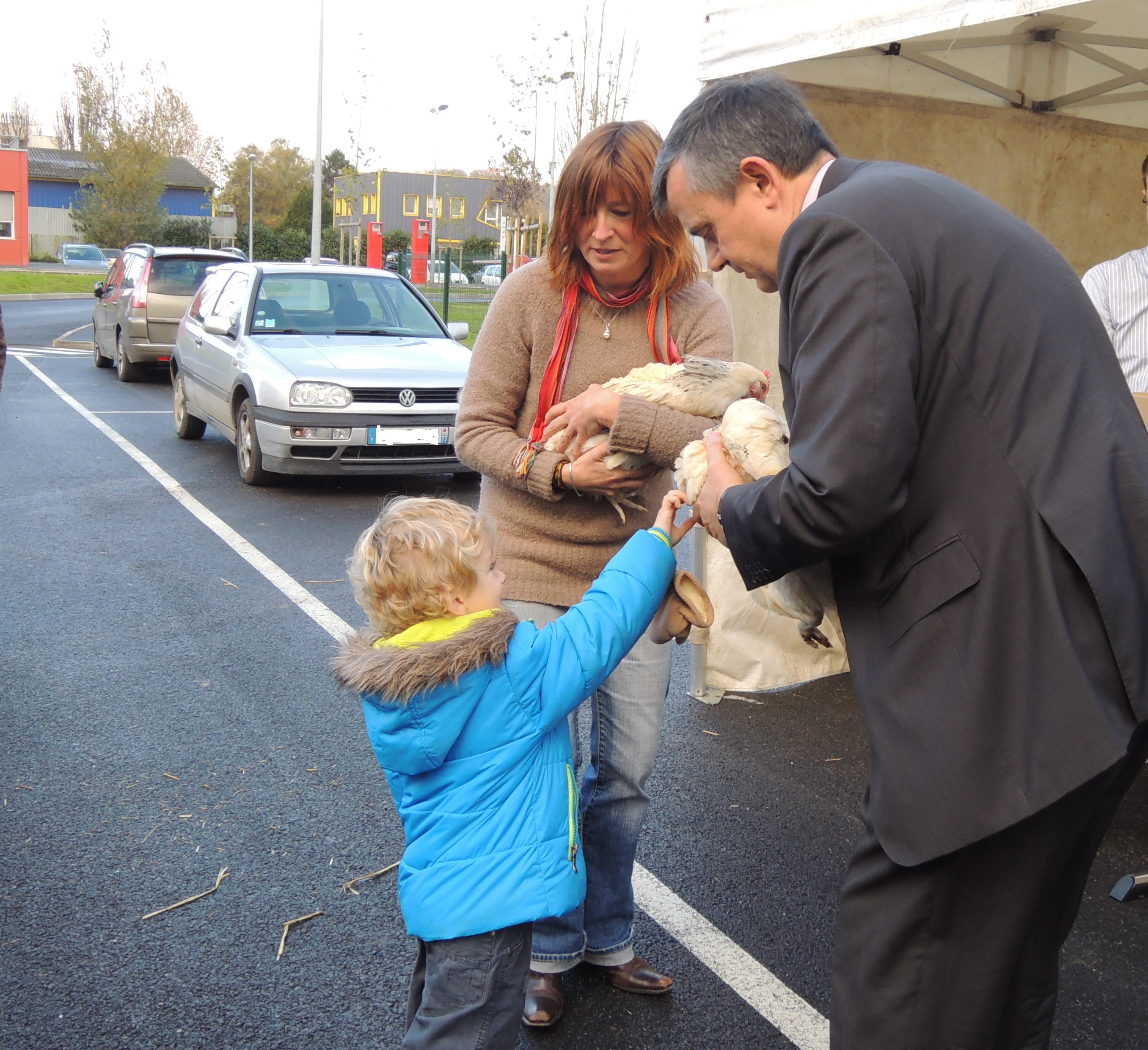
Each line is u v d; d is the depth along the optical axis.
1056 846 1.65
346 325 9.34
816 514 1.60
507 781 2.10
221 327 9.26
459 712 2.04
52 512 7.63
